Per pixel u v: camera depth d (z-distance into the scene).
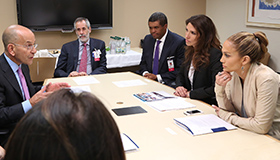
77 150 0.39
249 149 1.56
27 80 2.57
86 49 3.88
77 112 0.42
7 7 4.81
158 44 3.67
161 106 2.25
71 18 5.16
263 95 1.76
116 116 2.05
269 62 5.17
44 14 4.99
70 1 5.10
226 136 1.72
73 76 3.42
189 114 2.09
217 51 2.56
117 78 3.25
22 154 0.38
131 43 5.74
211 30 2.55
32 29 4.92
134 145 1.56
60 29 5.10
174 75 3.58
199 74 2.63
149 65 3.77
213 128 1.81
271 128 1.99
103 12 5.32
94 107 0.44
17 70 2.42
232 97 2.06
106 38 5.54
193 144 1.62
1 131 2.11
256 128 1.76
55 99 0.44
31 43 2.33
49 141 0.38
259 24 5.16
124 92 2.68
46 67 3.70
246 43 1.81
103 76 3.35
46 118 0.40
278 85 1.82
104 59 3.96
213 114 2.08
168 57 3.60
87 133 0.40
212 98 2.72
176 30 6.05
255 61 1.87
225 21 5.86
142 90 2.75
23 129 0.40
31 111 0.42
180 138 1.70
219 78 2.02
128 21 5.62
